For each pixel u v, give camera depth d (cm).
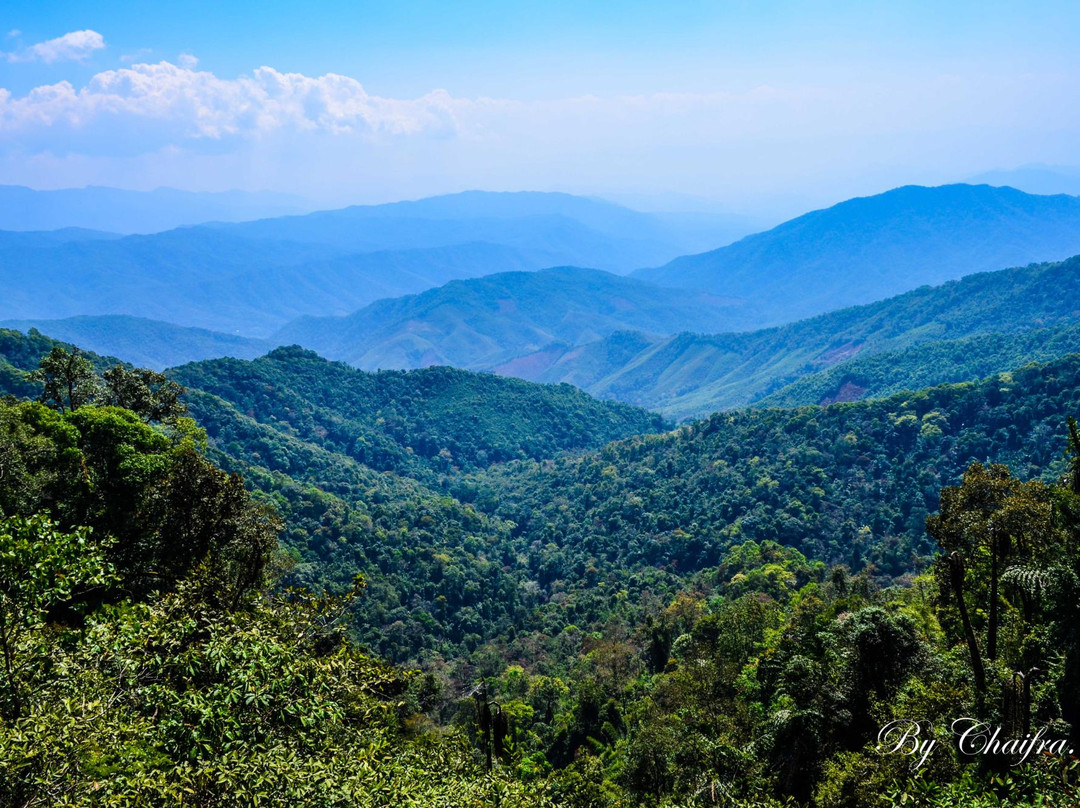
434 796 1574
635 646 8200
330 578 10800
